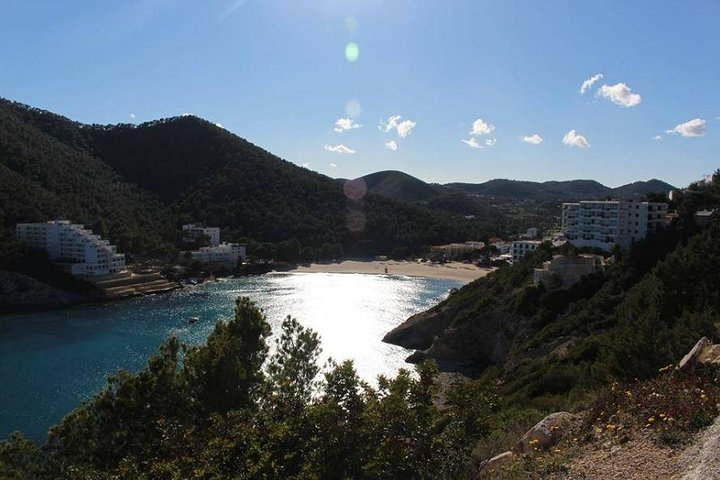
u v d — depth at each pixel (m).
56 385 60.56
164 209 197.88
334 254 197.50
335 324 94.00
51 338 82.56
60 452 22.39
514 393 38.03
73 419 23.03
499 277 88.19
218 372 24.11
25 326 91.31
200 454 18.22
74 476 20.55
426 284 146.12
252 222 198.50
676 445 12.02
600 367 25.98
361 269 176.88
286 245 182.88
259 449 17.33
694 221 73.50
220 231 192.00
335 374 21.03
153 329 89.00
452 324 78.44
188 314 102.06
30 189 142.12
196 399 24.36
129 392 23.56
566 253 82.38
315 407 19.20
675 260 43.12
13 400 55.91
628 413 14.59
